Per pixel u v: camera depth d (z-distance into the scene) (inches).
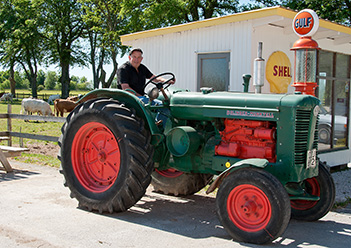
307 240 156.3
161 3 908.0
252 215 147.9
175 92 195.6
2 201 199.3
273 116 159.0
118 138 175.9
